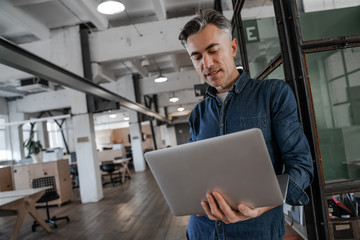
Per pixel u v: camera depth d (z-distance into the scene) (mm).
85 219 4906
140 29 6113
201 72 1043
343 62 1389
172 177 782
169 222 4242
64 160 6703
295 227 1640
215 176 731
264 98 989
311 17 1456
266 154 658
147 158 782
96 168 6559
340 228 1413
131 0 5777
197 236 1079
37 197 4332
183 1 6086
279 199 707
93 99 6551
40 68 3590
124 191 7410
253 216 765
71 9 5730
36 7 5512
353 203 1505
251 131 648
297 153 897
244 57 2381
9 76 6461
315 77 1381
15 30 6250
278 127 940
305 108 1334
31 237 4180
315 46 1363
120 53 6133
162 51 6031
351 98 1394
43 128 12828
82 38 6238
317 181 1295
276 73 1755
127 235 3838
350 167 1358
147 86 10508
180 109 14586
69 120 14953
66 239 3924
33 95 11117
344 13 1466
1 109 10844
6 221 5344
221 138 683
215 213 767
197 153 718
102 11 3988
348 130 1380
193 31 981
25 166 6512
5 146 10984
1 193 4141
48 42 6332
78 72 6184
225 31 992
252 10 2150
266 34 1875
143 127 18031
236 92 1030
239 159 687
